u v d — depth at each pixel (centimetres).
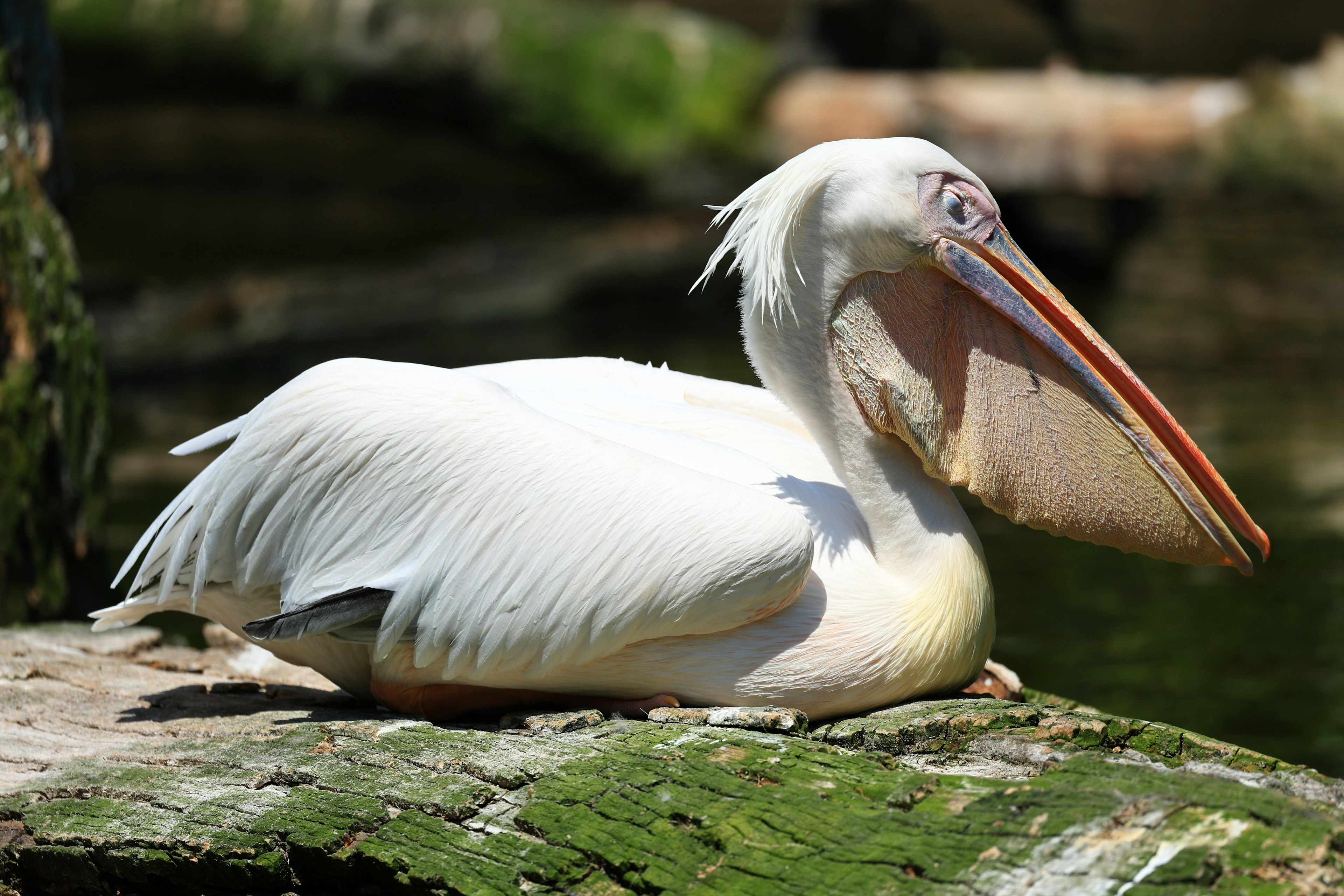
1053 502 696
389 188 4088
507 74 3822
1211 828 510
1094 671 1209
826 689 675
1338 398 2252
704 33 3959
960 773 632
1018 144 3459
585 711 694
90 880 632
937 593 684
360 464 673
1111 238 3472
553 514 657
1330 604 1378
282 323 2908
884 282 705
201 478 711
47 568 1159
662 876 558
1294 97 3428
